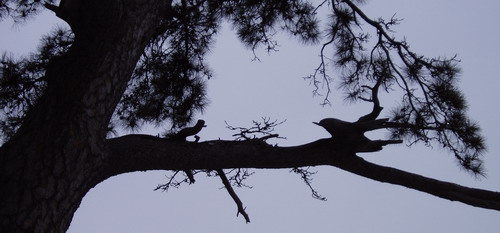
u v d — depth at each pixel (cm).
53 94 359
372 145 393
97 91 359
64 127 342
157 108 659
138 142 383
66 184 332
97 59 368
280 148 409
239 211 479
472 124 594
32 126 346
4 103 575
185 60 688
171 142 393
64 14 388
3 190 319
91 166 350
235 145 405
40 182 324
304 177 498
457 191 392
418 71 661
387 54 698
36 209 317
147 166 380
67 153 336
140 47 397
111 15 385
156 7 414
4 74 571
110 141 378
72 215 342
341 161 404
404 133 609
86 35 381
